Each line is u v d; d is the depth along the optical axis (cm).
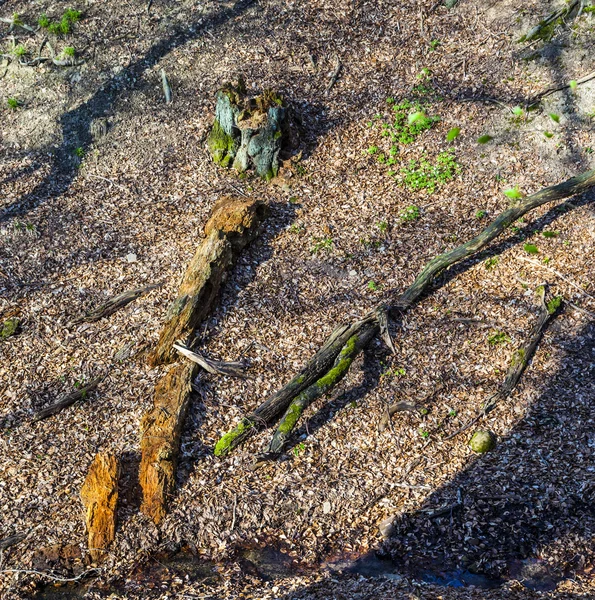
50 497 887
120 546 871
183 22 1130
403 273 990
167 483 889
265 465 905
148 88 1098
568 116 1052
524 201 989
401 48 1117
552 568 859
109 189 1048
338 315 969
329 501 894
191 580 859
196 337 952
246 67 1105
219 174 1055
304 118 1077
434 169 1047
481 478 897
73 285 988
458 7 1130
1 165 1061
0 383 936
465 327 962
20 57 1111
